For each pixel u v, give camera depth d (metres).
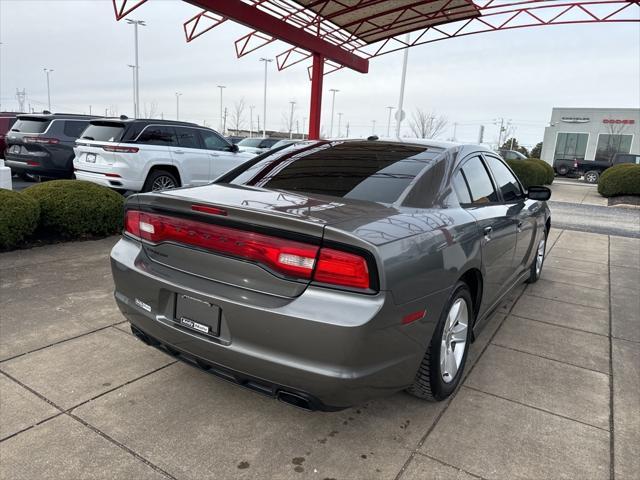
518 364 3.43
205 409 2.67
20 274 4.83
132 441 2.37
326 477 2.19
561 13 13.27
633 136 40.22
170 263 2.50
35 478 2.10
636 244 8.43
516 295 5.06
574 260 6.96
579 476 2.27
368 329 2.02
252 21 11.10
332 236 2.04
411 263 2.23
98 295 4.32
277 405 2.75
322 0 11.87
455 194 3.04
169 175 9.27
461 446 2.46
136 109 32.28
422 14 13.84
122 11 9.66
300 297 2.10
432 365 2.60
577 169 29.30
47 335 3.46
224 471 2.20
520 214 4.05
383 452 2.38
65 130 10.75
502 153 24.17
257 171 3.25
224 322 2.26
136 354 3.26
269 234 2.16
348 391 2.09
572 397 2.99
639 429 2.68
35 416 2.53
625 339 3.96
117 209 6.73
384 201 2.65
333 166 3.10
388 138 3.68
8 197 5.66
